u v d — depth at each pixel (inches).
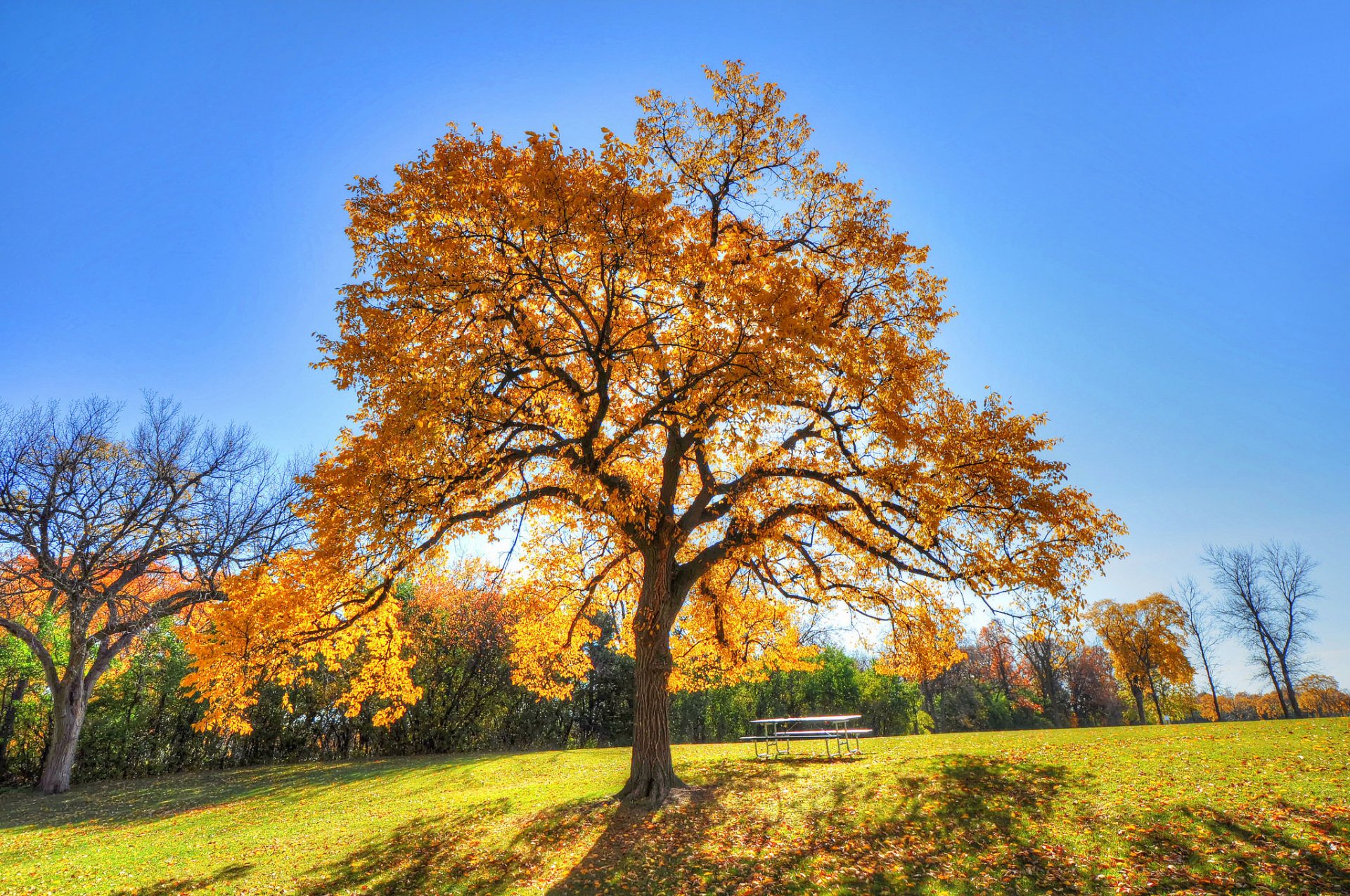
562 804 495.5
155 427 1018.7
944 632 597.6
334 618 497.4
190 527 1009.5
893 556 533.6
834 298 489.1
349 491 401.7
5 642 964.0
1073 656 2176.4
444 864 400.8
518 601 618.8
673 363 448.5
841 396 502.3
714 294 412.5
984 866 330.0
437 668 1245.1
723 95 533.3
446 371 374.6
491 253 397.1
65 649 971.3
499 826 462.9
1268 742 511.5
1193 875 296.7
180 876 420.2
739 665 660.7
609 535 569.3
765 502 520.4
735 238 508.4
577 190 364.5
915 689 1931.6
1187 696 2156.7
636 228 388.5
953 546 492.4
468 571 1291.8
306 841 488.7
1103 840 344.2
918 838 375.2
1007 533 468.4
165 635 1083.3
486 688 1290.6
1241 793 386.3
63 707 949.2
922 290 542.3
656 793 478.6
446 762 933.8
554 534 604.7
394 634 545.0
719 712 1616.6
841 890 317.4
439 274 382.9
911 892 308.7
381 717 529.3
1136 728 691.4
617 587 653.3
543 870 375.6
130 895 389.7
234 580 464.1
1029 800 415.8
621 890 339.3
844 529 520.7
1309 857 298.4
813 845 377.1
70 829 638.5
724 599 641.0
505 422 436.1
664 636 507.8
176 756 1147.9
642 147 517.3
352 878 388.8
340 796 699.4
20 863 490.9
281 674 513.0
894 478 453.1
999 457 469.7
